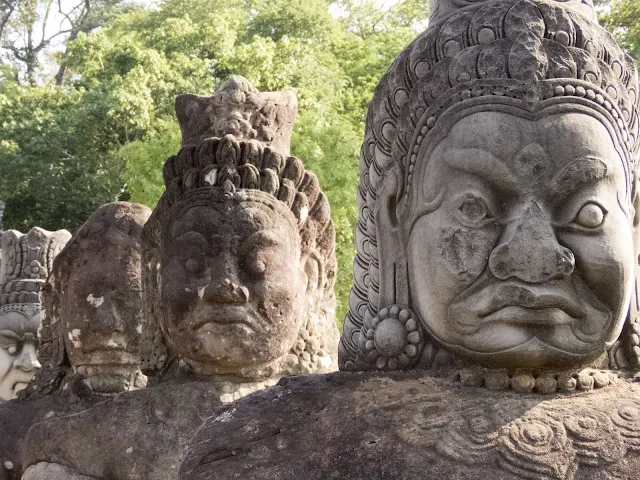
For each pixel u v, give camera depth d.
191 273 3.11
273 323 3.12
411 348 2.10
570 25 2.05
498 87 1.99
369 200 2.25
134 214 3.88
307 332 3.34
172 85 12.39
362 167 2.31
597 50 2.06
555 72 1.99
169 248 3.18
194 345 3.07
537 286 1.91
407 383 2.04
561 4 2.17
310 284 3.39
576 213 1.94
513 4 2.07
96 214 3.91
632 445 1.83
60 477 3.03
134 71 12.37
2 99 14.36
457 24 2.10
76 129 13.38
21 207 13.77
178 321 3.10
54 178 13.41
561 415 1.90
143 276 3.35
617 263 1.94
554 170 1.94
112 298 3.73
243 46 11.87
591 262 1.93
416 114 2.10
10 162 13.23
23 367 5.16
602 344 1.97
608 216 1.95
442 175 2.01
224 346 3.06
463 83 2.02
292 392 2.09
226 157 3.21
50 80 18.11
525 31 2.02
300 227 3.35
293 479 1.85
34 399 3.80
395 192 2.16
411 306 2.13
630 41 8.97
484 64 2.02
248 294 3.09
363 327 2.21
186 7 16.22
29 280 5.35
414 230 2.09
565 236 1.95
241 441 1.96
